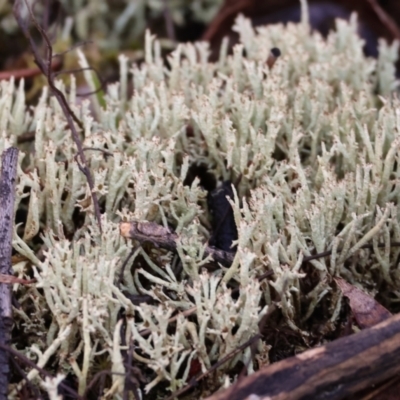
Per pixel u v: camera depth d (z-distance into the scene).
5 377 0.21
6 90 0.26
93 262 0.22
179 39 0.39
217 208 0.25
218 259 0.23
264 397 0.21
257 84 0.27
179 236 0.23
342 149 0.25
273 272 0.23
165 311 0.22
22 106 0.26
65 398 0.22
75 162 0.24
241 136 0.26
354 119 0.26
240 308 0.22
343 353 0.21
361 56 0.30
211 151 0.26
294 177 0.25
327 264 0.24
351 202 0.24
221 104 0.26
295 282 0.23
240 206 0.25
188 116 0.26
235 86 0.26
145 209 0.23
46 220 0.25
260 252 0.23
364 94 0.26
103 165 0.25
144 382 0.22
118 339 0.21
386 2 0.36
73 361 0.21
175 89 0.28
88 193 0.24
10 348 0.21
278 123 0.25
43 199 0.24
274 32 0.30
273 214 0.24
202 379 0.22
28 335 0.23
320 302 0.24
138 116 0.26
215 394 0.21
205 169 0.27
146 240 0.23
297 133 0.25
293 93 0.27
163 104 0.26
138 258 0.24
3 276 0.22
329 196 0.23
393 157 0.24
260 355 0.22
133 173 0.24
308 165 0.26
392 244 0.24
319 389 0.21
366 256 0.24
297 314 0.23
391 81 0.30
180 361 0.22
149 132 0.26
